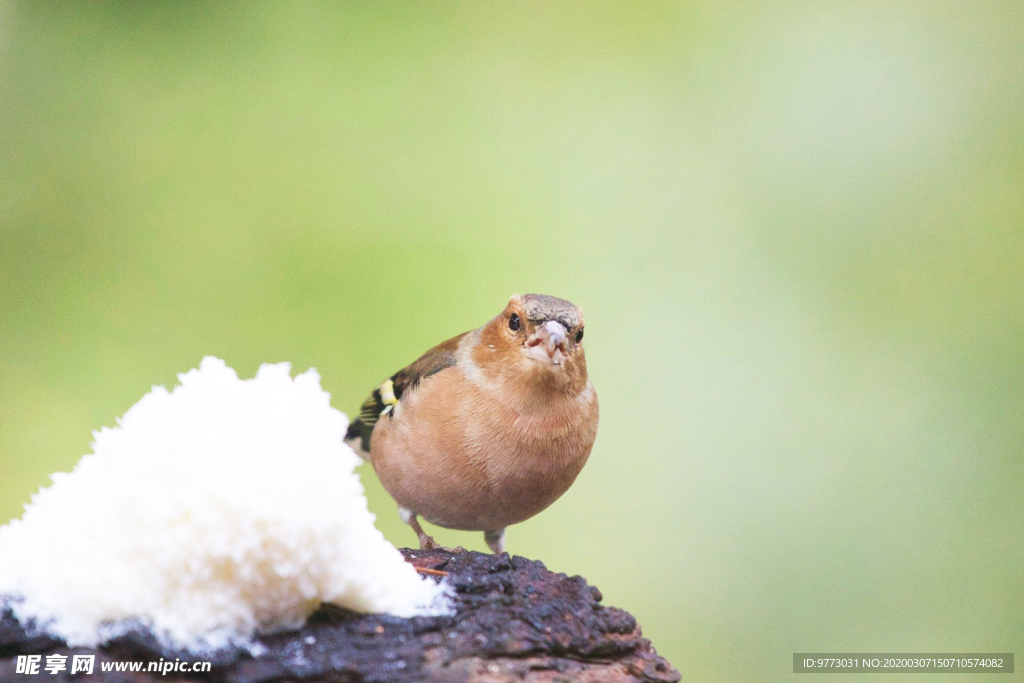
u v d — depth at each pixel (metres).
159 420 2.93
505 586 2.96
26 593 2.94
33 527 2.94
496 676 2.94
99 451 2.94
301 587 2.93
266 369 2.95
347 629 2.94
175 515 2.93
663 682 2.95
